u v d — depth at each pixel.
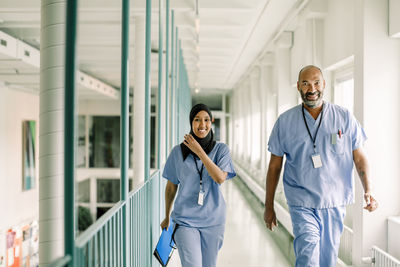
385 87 2.93
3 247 9.56
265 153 8.55
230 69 11.12
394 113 2.94
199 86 15.88
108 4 4.84
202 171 2.27
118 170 17.34
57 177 1.50
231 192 9.49
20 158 11.16
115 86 15.70
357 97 3.04
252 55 9.10
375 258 2.83
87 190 17.72
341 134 2.16
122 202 1.77
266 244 4.67
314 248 2.06
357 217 3.05
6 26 5.79
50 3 1.54
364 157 2.22
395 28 2.81
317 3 4.77
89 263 1.21
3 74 8.36
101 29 6.39
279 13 5.75
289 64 6.63
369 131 2.93
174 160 2.39
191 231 2.23
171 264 3.81
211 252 2.30
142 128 5.21
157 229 3.32
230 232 5.29
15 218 10.75
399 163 2.94
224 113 17.27
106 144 17.64
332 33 4.61
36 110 12.32
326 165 2.15
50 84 1.52
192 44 7.79
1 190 9.92
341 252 3.47
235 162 15.18
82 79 10.09
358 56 3.03
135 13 5.09
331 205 2.14
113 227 1.58
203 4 5.06
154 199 3.12
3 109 10.06
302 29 5.28
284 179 2.30
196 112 2.30
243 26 5.94
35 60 7.02
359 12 3.02
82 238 1.15
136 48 5.20
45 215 1.49
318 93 2.10
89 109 17.03
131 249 2.01
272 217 2.30
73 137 1.04
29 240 11.27
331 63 4.64
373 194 2.93
